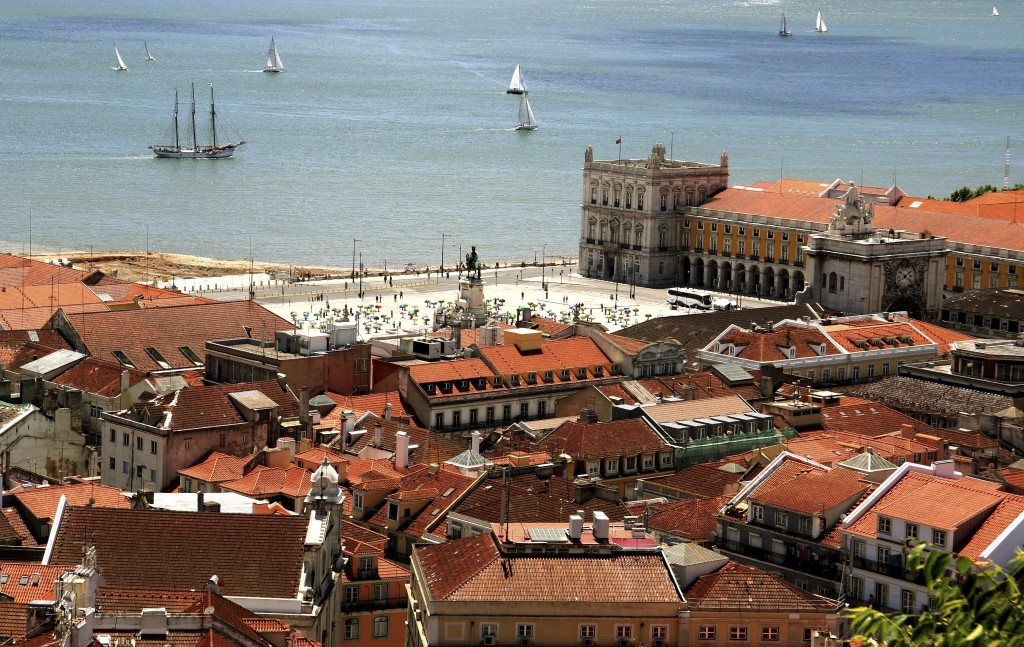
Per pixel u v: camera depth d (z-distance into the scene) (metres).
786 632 160.00
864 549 183.00
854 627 68.12
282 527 161.75
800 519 189.50
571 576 161.50
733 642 159.88
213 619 130.12
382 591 182.75
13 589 146.50
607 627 158.88
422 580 165.00
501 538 167.88
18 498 181.62
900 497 184.75
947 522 176.75
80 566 134.50
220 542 159.25
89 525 159.50
